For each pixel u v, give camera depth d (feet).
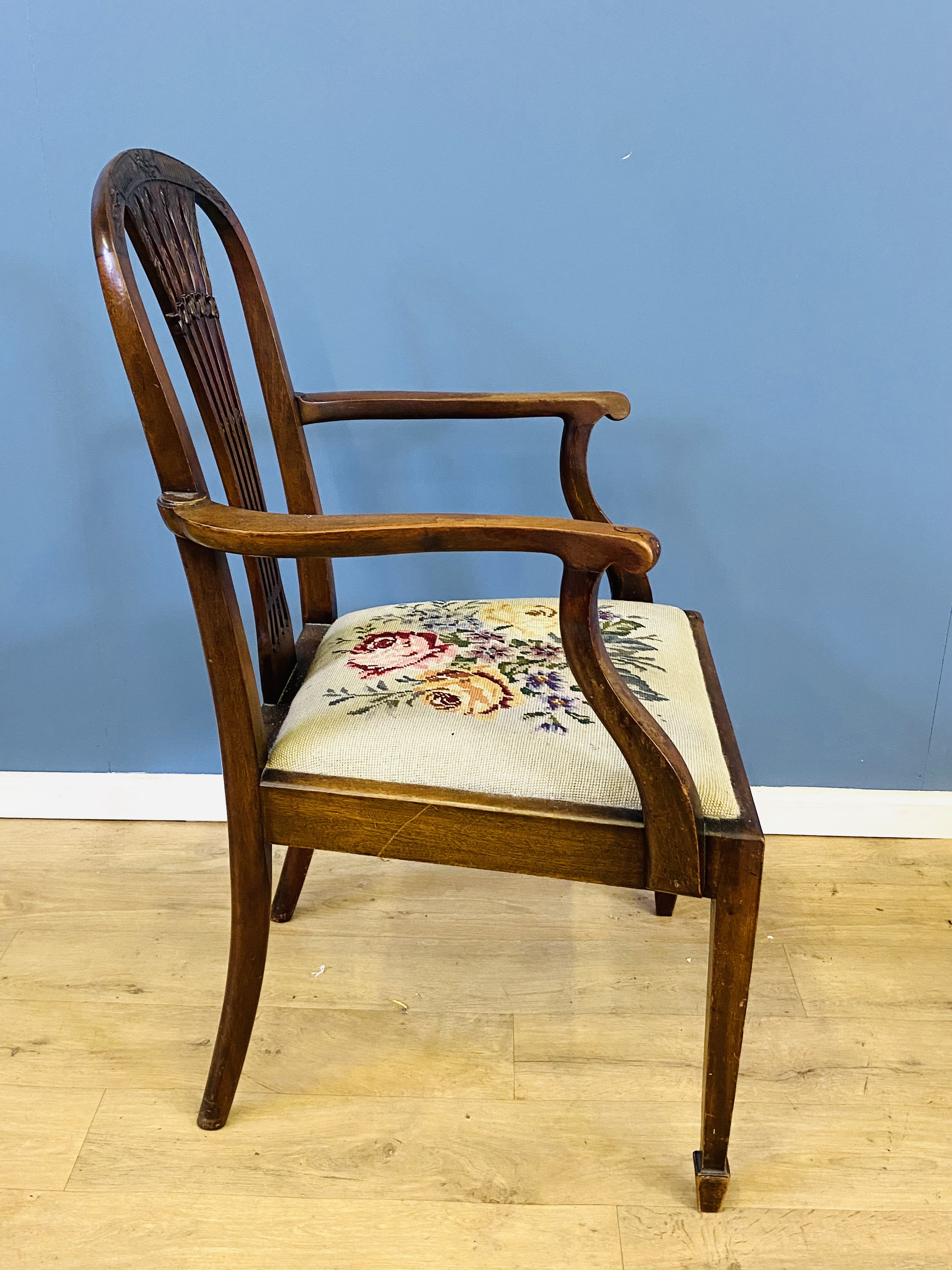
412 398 3.50
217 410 3.01
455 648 3.26
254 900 2.98
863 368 4.08
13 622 4.61
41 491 4.36
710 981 2.76
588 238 3.94
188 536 2.48
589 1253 2.91
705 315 4.04
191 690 4.75
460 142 3.81
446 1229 2.98
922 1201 3.07
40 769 4.92
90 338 4.09
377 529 2.39
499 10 3.63
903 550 4.37
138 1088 3.45
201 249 3.11
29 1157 3.19
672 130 3.76
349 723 2.90
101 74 3.75
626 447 4.27
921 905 4.37
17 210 3.92
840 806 4.79
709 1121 2.91
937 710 4.64
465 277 4.02
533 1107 3.38
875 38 3.61
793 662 4.61
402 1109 3.38
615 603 3.62
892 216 3.84
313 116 3.79
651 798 2.55
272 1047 3.62
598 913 4.34
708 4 3.59
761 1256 2.91
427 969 4.00
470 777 2.74
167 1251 2.91
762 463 4.26
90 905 4.35
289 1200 3.06
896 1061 3.57
